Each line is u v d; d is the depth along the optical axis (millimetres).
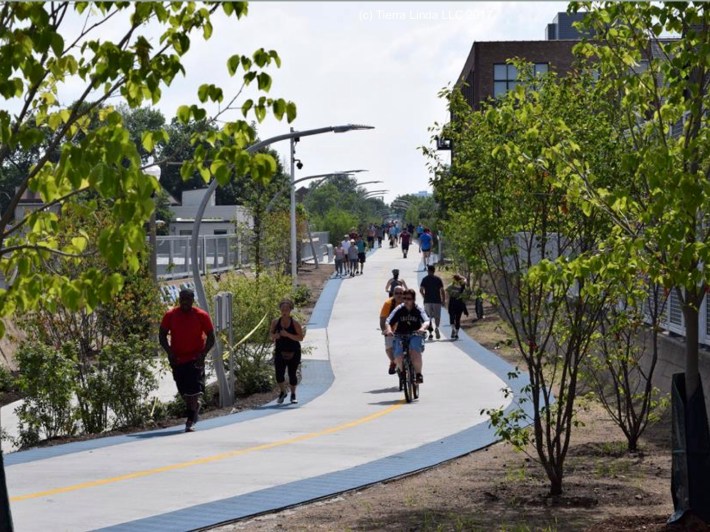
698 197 8375
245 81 6934
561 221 11164
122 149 5902
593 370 15688
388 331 22375
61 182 6668
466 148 11891
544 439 15953
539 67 74688
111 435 18812
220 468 14109
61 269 15305
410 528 10016
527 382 24422
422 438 16750
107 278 6551
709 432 9531
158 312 23438
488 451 15406
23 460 15359
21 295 7125
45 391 18875
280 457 15047
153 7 6781
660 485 12156
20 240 7668
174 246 47531
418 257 88250
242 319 25781
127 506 11367
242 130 6980
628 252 8883
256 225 49500
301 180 51688
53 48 6383
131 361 20266
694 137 8977
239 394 25016
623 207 9336
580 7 9859
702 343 18016
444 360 29453
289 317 23062
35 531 10047
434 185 12508
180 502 11570
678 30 9391
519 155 10133
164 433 18625
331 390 24859
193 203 120625
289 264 66312
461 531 9750
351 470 13734
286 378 26906
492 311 42938
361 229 119750
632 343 16375
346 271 70688
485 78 74750
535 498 11422
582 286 10664
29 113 7543
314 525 10297
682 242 8547
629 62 9797
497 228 11219
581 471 13273
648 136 9547
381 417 19703
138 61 6605
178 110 6828
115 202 6012
